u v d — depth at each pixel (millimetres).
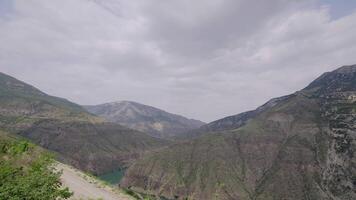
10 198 12773
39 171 14938
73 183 25531
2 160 16281
